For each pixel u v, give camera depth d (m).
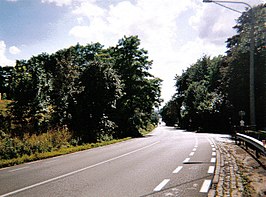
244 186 7.19
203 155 13.76
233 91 42.81
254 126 23.41
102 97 30.30
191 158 12.84
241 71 41.97
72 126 28.62
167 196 6.54
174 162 11.79
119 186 7.72
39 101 23.25
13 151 15.91
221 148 16.77
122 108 42.59
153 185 7.70
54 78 30.11
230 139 25.09
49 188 7.71
